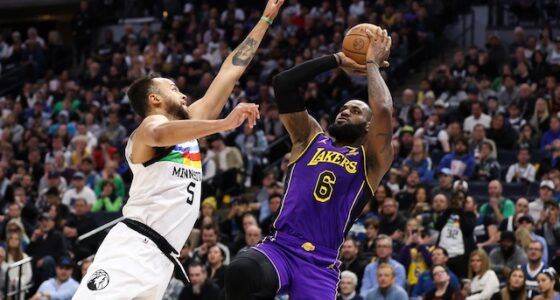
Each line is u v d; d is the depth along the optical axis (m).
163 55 23.94
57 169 19.39
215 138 18.28
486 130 17.02
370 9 22.38
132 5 27.22
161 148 5.82
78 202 16.19
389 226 13.97
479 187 15.54
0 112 23.25
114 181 18.00
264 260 5.79
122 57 24.03
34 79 25.75
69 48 27.52
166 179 5.83
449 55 22.44
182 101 6.07
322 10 23.52
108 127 20.97
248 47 6.61
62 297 13.55
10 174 19.80
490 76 19.67
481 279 12.21
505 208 14.27
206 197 17.59
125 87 23.16
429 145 17.11
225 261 13.75
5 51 26.78
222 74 6.54
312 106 19.64
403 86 21.30
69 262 13.73
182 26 24.95
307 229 5.91
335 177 5.96
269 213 15.18
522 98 17.95
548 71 18.97
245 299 5.70
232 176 17.95
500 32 22.61
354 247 12.97
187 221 5.91
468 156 15.97
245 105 5.29
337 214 5.93
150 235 5.82
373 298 11.98
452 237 13.09
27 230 16.67
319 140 6.16
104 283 5.73
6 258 14.95
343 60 6.21
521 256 12.61
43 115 22.75
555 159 15.69
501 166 16.62
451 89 19.02
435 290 11.91
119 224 5.92
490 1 22.95
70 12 29.33
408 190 14.98
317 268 5.88
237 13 24.84
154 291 5.83
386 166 6.05
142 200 5.85
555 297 11.19
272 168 17.97
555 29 22.12
